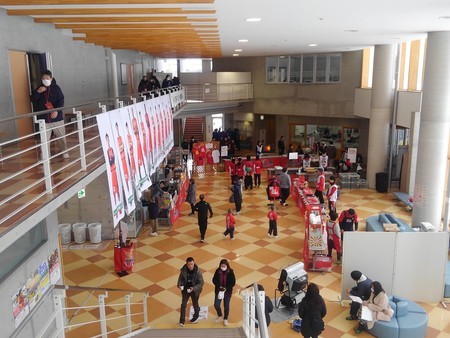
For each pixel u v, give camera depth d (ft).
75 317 30.68
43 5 22.58
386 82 63.57
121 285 35.53
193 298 29.40
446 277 33.09
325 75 85.05
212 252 41.98
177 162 74.28
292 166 78.28
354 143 86.63
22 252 23.27
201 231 44.37
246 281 35.88
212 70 104.37
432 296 32.37
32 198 17.92
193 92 95.14
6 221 15.16
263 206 57.31
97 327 29.43
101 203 44.47
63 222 44.83
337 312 31.17
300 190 55.62
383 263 31.86
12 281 21.61
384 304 27.86
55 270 27.12
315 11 27.61
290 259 40.19
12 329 21.65
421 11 27.96
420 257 31.73
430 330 28.86
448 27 37.17
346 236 31.53
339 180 68.80
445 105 40.37
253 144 103.40
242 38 46.88
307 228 38.06
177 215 52.42
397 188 66.44
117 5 23.31
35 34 30.55
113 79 52.54
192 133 120.06
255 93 98.12
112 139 23.53
